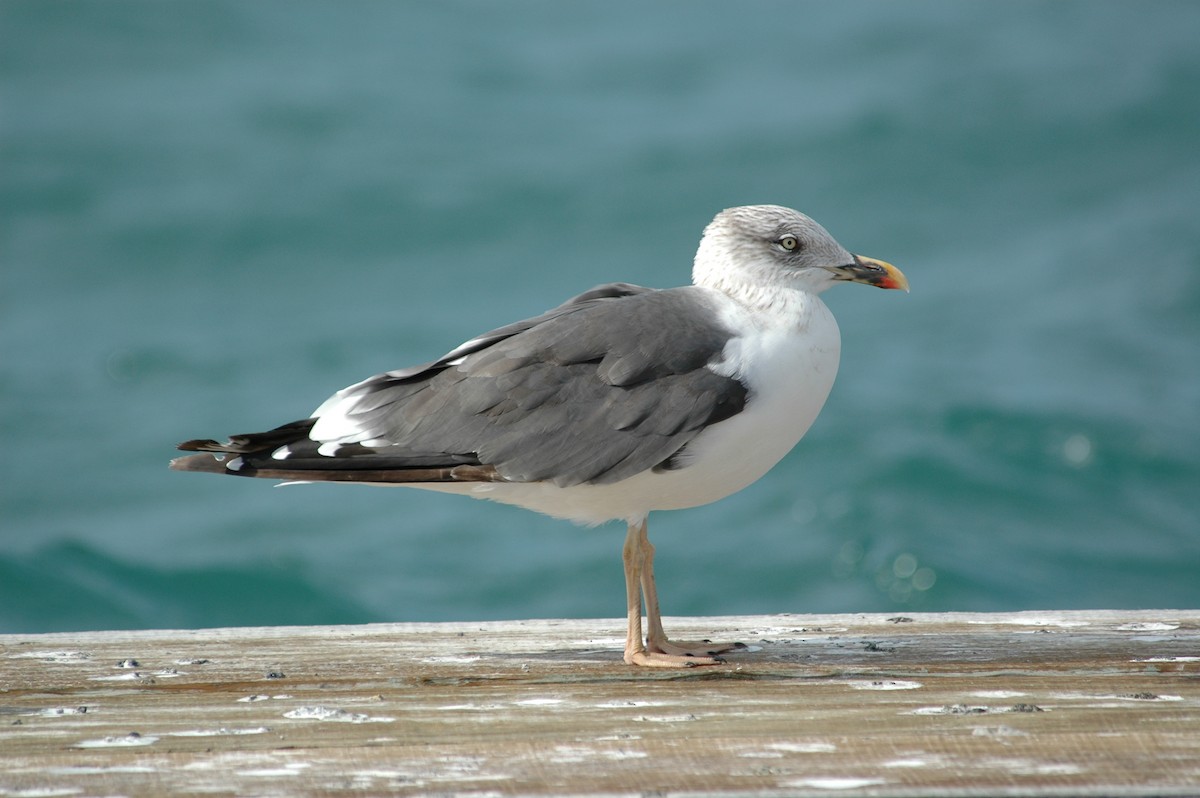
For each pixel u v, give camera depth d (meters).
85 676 5.96
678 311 6.94
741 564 16.92
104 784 4.23
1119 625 6.98
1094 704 5.13
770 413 6.77
